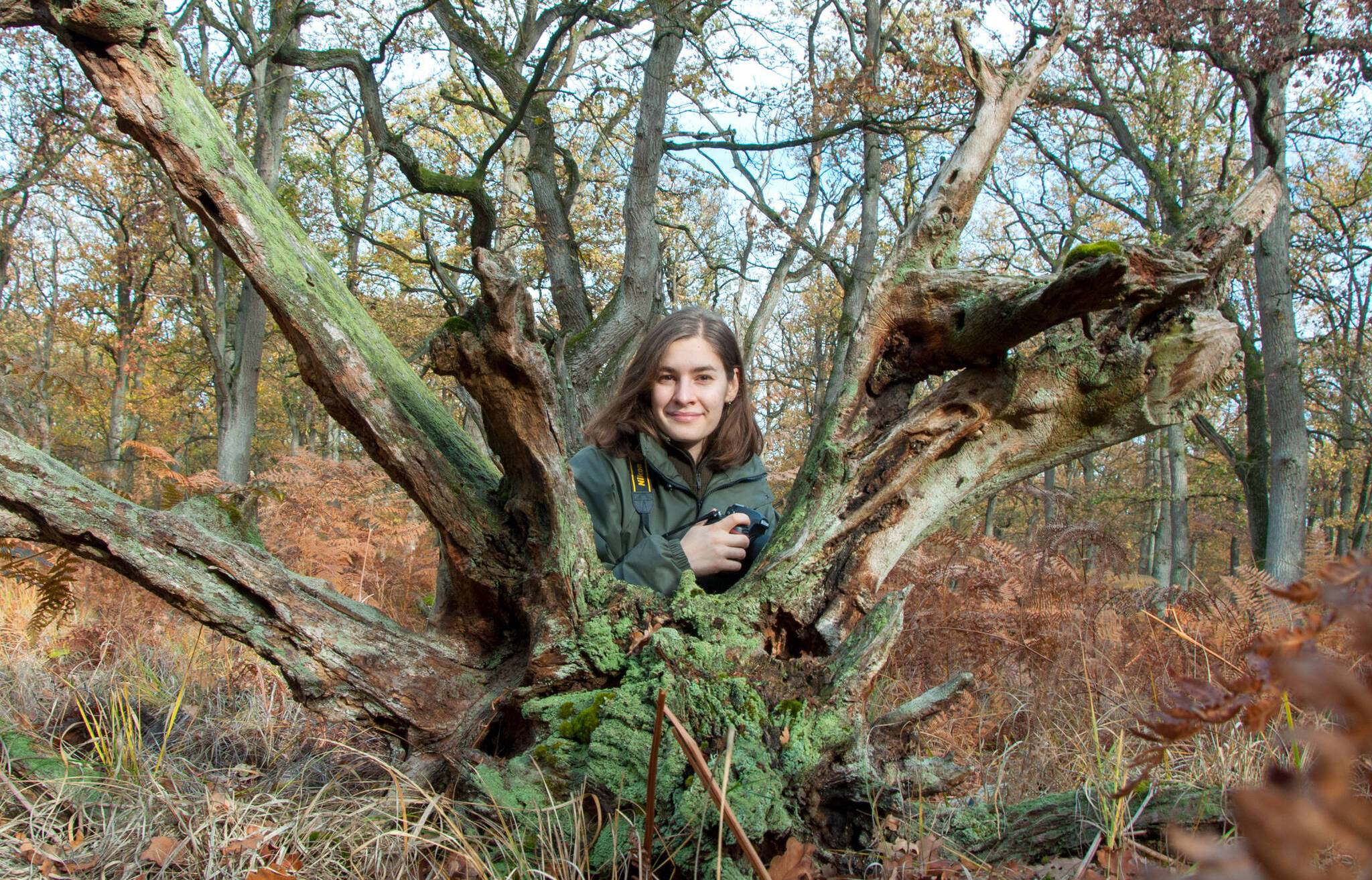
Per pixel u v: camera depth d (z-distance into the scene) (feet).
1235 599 11.06
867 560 7.75
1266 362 41.19
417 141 54.44
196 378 64.44
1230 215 7.60
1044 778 8.99
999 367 7.88
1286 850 1.05
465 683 7.84
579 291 37.29
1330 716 7.02
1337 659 5.21
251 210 7.54
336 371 7.59
